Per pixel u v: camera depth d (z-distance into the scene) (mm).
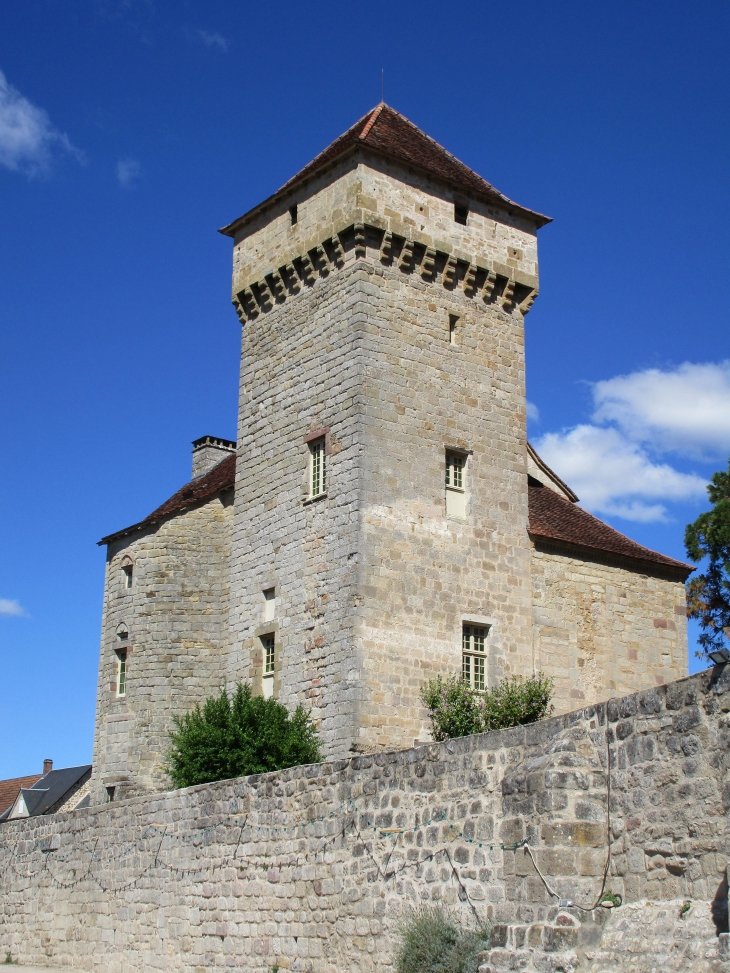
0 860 30016
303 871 18875
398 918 16422
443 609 28672
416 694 27531
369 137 31078
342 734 26562
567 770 13742
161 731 33812
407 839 16609
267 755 25344
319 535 28953
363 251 29828
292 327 31703
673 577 33406
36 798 62719
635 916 12734
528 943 13211
